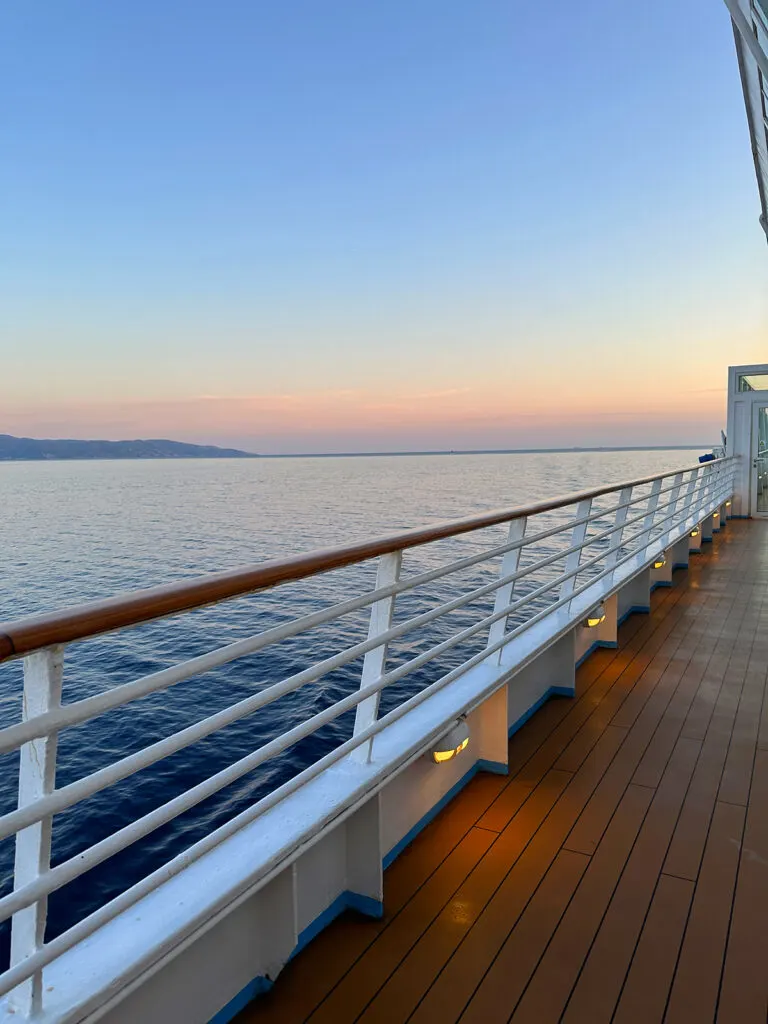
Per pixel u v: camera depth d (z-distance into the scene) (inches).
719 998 58.7
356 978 62.2
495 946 66.4
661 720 128.2
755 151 276.8
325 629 515.2
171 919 47.4
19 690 402.6
